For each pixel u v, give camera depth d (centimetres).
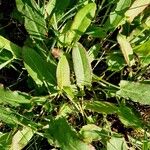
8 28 33
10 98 28
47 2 32
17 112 29
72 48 28
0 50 29
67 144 27
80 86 29
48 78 29
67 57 29
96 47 30
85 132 28
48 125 29
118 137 29
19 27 33
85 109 30
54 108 31
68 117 31
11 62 31
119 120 32
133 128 31
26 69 29
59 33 29
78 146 26
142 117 32
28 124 29
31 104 29
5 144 29
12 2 33
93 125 29
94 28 30
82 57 27
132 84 29
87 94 31
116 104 31
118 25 29
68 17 30
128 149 31
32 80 31
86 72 27
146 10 30
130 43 30
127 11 29
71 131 27
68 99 31
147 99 28
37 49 29
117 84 32
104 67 32
